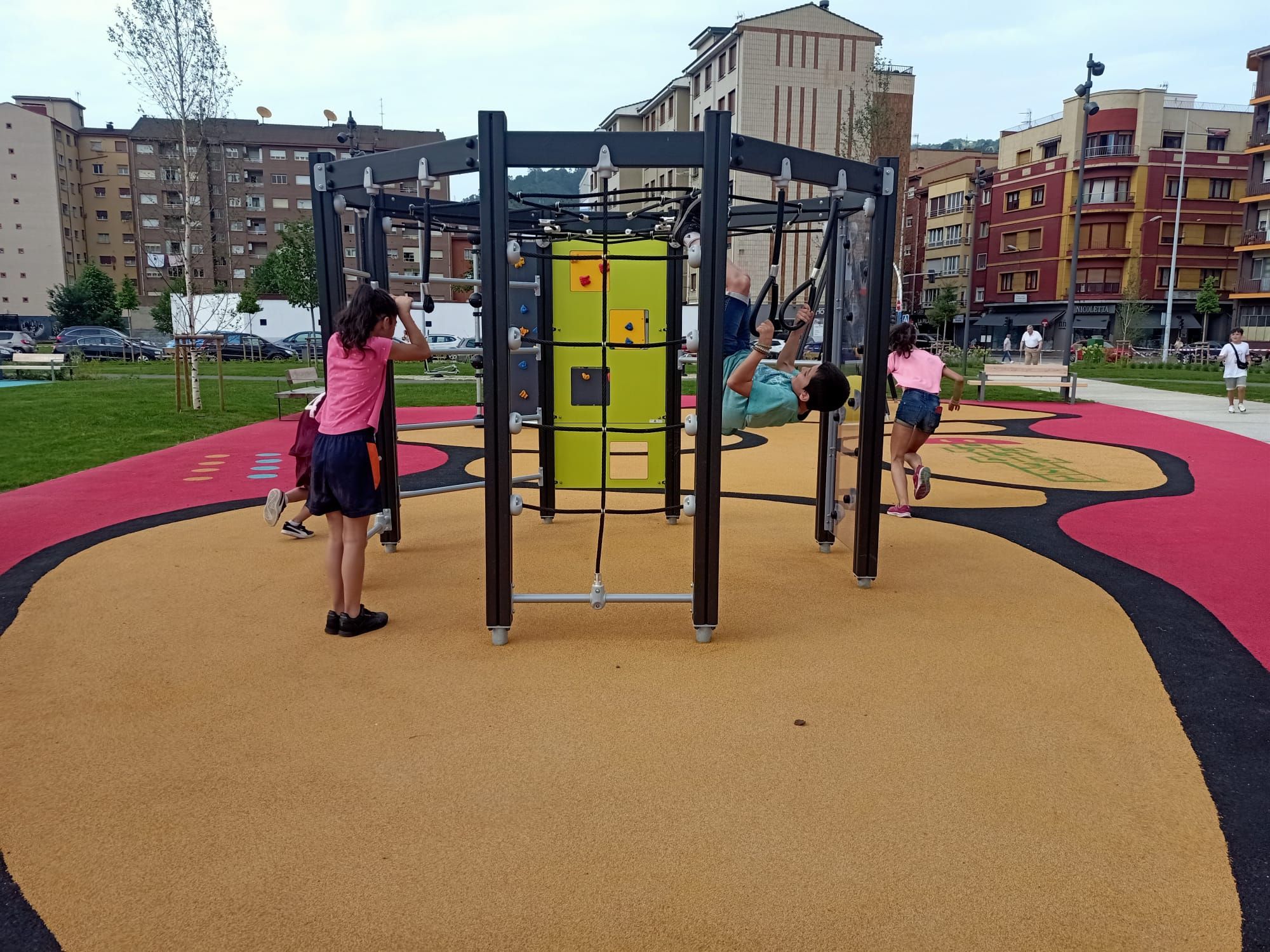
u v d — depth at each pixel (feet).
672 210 19.97
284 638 14.74
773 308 15.85
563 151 13.30
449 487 21.56
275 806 9.62
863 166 15.88
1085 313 182.70
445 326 149.28
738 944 7.53
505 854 8.77
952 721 11.82
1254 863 8.79
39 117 248.32
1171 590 17.88
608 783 10.12
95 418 48.34
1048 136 190.90
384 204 19.20
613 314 22.88
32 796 9.82
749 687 12.86
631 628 15.38
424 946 7.50
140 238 247.29
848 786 10.10
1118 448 40.29
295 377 52.08
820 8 150.51
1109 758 10.88
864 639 14.92
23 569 18.78
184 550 20.42
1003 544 21.84
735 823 9.35
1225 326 180.96
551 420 23.35
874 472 17.51
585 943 7.54
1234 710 12.32
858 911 7.98
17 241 251.19
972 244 185.88
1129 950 7.54
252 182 254.68
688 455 35.68
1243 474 32.76
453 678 13.10
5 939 7.55
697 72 168.35
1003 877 8.48
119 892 8.18
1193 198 178.91
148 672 13.28
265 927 7.72
